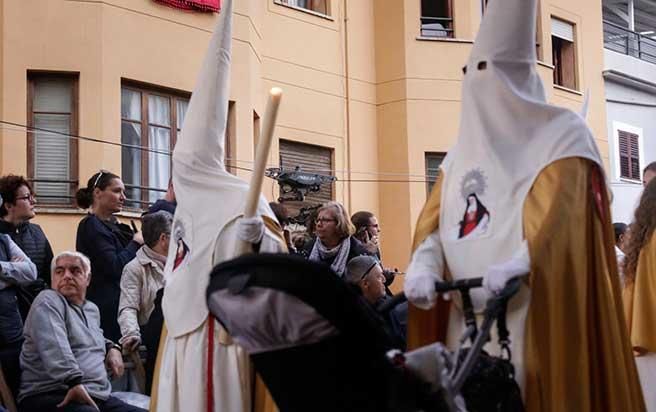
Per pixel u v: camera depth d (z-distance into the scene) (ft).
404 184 72.02
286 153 67.41
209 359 21.49
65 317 25.71
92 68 54.24
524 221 17.80
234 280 13.75
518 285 16.84
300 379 14.02
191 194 22.53
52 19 54.03
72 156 53.78
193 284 21.85
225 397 21.36
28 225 29.43
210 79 22.91
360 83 72.18
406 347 19.03
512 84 18.79
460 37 73.77
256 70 63.26
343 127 70.69
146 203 55.77
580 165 18.06
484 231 18.33
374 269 26.02
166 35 56.65
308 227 32.55
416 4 73.15
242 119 59.98
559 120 18.44
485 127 18.76
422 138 72.33
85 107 53.98
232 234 21.75
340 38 71.20
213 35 23.18
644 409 18.34
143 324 27.66
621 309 18.45
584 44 85.40
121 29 55.16
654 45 98.99
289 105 67.72
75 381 24.93
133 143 55.62
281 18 67.77
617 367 17.94
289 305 13.53
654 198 23.56
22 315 26.99
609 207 18.58
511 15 18.83
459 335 18.60
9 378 26.00
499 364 16.69
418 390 14.06
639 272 23.40
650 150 91.40
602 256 18.19
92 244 28.99
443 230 18.89
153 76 56.08
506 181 18.37
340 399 13.94
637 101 90.58
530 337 17.44
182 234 22.41
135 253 29.35
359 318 13.66
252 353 14.24
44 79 54.03
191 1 57.21
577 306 17.51
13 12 53.52
